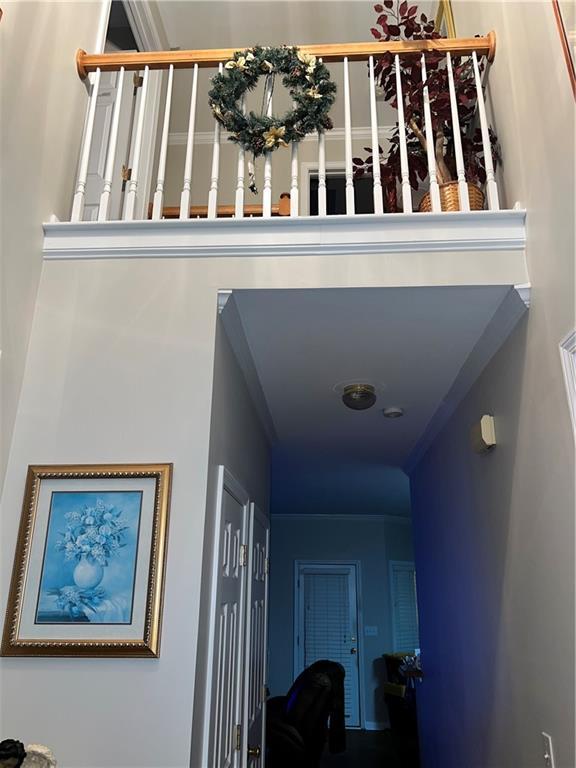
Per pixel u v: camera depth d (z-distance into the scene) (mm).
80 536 1724
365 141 4863
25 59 2004
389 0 3000
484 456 2588
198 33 4168
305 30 4129
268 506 3627
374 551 8320
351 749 6473
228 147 4801
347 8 3947
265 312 2166
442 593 3531
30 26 2045
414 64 2439
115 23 3992
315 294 2037
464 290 2012
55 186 2219
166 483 1771
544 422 1851
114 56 2410
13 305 1877
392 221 2049
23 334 1938
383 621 8023
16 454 1832
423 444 3953
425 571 4082
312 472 4957
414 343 2436
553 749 1778
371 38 4164
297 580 8250
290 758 3896
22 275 1938
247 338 2387
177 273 2047
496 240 2018
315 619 8102
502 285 1982
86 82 2520
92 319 2002
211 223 2070
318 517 8453
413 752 5980
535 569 1946
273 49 2248
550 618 1811
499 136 2320
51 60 2209
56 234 2109
